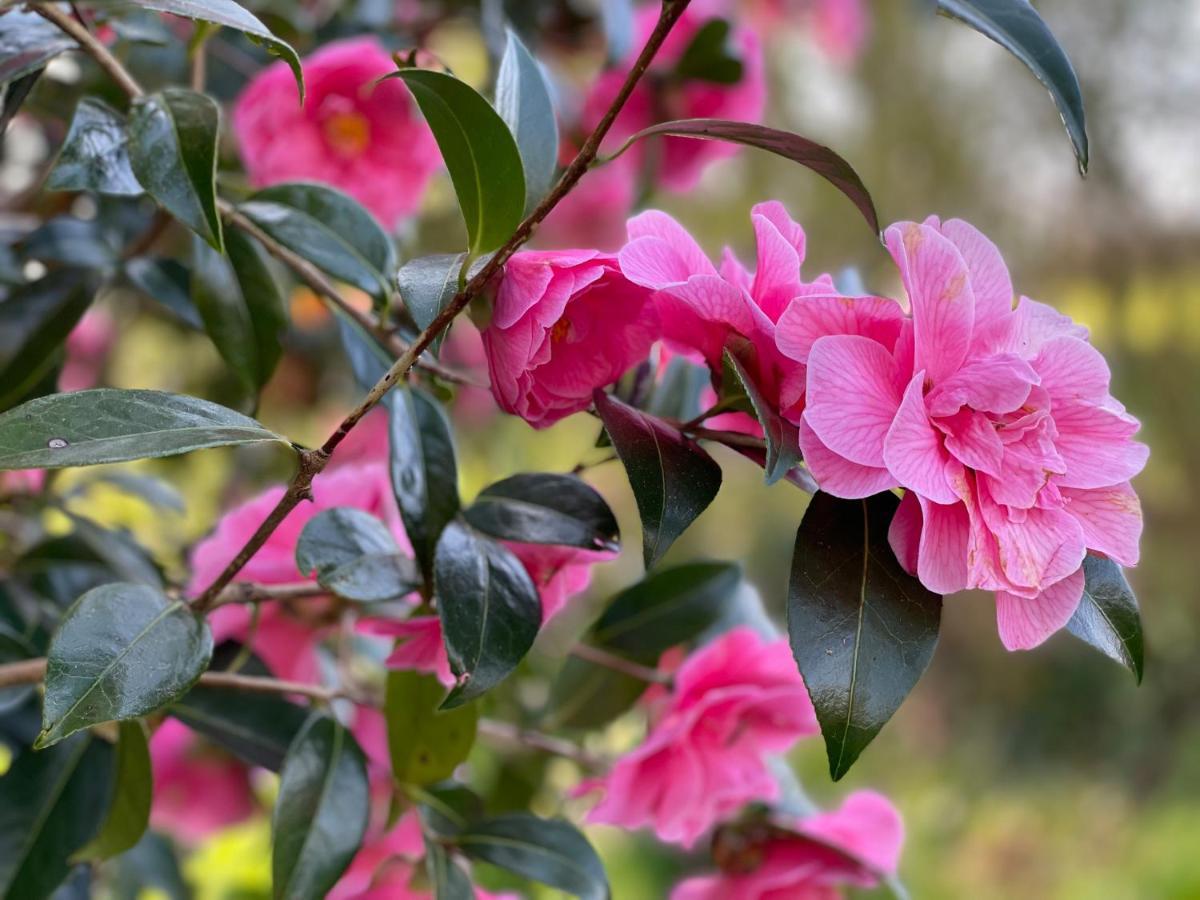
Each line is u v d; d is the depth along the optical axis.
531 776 1.38
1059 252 4.69
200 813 1.25
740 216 3.80
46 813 1.09
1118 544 0.95
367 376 1.12
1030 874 4.52
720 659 1.11
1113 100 4.57
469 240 0.97
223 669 1.11
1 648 1.10
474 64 1.85
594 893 1.09
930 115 4.26
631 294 0.99
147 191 1.02
